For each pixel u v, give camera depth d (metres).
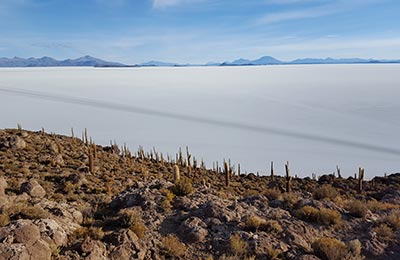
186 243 10.45
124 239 9.55
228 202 13.96
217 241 10.50
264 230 11.37
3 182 17.06
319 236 11.68
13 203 12.62
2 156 27.80
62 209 11.41
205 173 47.19
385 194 25.20
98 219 11.82
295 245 10.68
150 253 9.63
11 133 37.44
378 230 12.09
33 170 25.03
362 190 37.72
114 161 38.06
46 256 7.73
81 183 22.12
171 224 11.65
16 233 7.87
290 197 15.17
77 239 9.23
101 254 8.62
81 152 37.84
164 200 13.02
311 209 13.09
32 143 35.50
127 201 13.53
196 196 14.41
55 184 21.72
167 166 46.50
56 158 29.61
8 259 7.08
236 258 9.48
